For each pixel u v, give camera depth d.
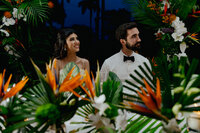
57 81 0.70
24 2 3.63
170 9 2.80
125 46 2.75
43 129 0.64
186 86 0.65
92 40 5.79
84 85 0.84
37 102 0.72
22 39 3.57
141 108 0.63
